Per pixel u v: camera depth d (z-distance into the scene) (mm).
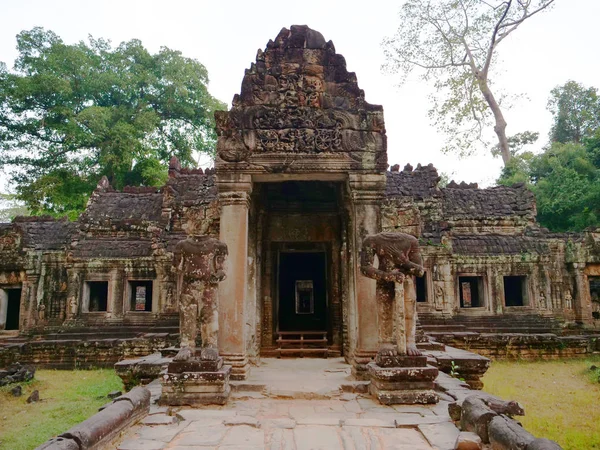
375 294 10367
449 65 33125
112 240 23328
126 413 6762
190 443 6348
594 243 23594
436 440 6402
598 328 23047
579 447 9141
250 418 7438
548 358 20391
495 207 25203
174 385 8531
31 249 22703
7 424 10891
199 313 9047
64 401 13312
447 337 20188
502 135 35312
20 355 19531
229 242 10555
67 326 21766
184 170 25219
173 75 38344
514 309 22734
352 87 11156
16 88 32094
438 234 22750
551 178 33688
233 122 10891
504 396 13422
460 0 31281
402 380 8625
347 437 6578
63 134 34000
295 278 19469
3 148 34000
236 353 10195
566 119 42375
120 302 22141
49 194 34562
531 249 23359
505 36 31719
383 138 10930
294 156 10758
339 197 14367
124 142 33438
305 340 14234
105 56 38281
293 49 11289
